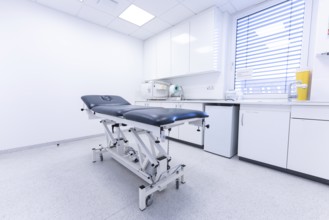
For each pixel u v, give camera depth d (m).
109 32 3.28
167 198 1.27
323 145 1.41
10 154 2.18
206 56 2.58
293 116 1.56
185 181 1.52
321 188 1.40
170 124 1.04
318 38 1.66
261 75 2.37
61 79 2.68
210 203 1.21
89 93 3.04
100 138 3.05
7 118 2.21
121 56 3.50
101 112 1.58
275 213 1.10
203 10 2.59
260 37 2.38
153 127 1.05
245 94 2.53
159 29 3.31
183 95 3.33
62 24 2.66
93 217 1.06
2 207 1.14
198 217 1.06
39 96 2.47
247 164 1.91
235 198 1.27
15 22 2.22
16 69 2.25
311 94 1.74
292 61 2.10
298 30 2.04
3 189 1.36
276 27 2.22
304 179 1.55
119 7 2.55
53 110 2.62
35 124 2.45
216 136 2.21
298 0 2.02
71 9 2.59
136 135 1.40
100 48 3.15
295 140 1.56
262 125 1.79
